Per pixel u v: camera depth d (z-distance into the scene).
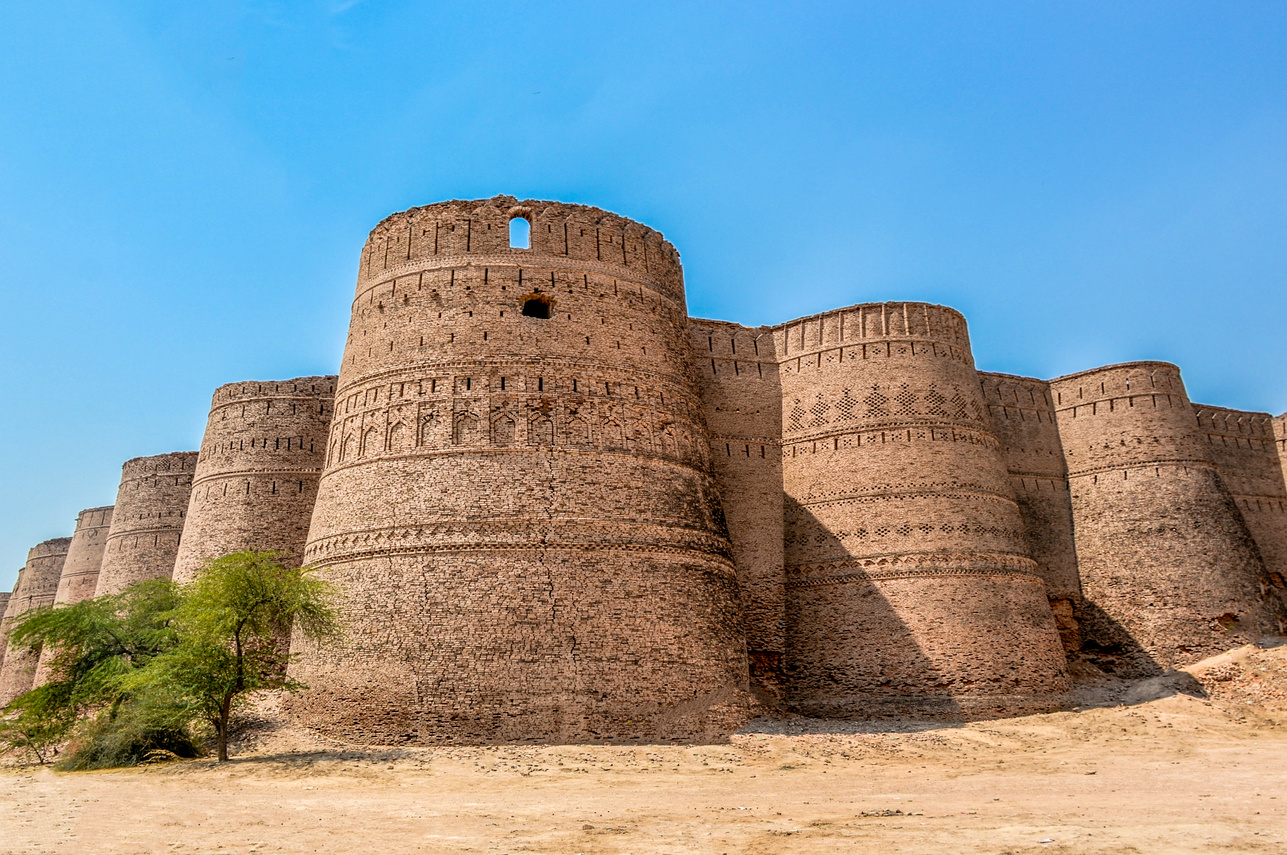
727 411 39.31
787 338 41.06
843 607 35.66
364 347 33.06
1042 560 43.44
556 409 30.73
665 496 31.16
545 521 28.89
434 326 31.91
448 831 15.44
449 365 31.12
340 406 33.06
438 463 29.62
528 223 34.16
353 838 14.89
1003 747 27.30
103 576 51.19
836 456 37.84
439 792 19.95
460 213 33.69
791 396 40.03
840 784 21.19
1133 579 41.97
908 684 33.56
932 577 34.75
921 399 37.66
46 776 25.11
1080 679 40.28
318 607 27.14
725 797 19.22
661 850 13.70
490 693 26.72
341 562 29.72
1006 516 37.09
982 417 39.25
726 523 34.00
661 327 34.47
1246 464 51.34
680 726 27.80
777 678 36.03
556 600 27.95
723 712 28.66
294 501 40.47
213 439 42.28
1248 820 15.43
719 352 40.22
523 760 23.72
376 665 27.62
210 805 18.55
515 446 29.83
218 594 25.97
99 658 31.08
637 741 27.09
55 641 31.30
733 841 14.28
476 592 27.78
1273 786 19.88
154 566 49.47
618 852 13.62
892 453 36.88
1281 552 50.22
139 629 31.80
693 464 32.88
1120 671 41.25
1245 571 41.31
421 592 27.98
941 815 16.47
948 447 37.00
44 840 14.87
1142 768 23.41
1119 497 43.38
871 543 35.91
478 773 22.22
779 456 39.53
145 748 26.77
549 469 29.67
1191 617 40.22
